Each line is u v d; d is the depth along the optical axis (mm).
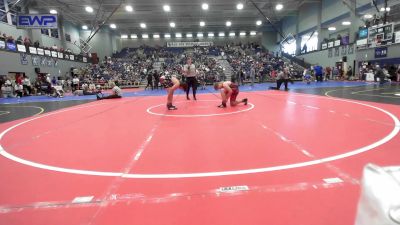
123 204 2816
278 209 2615
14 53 21281
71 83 24656
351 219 2418
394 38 22594
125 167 3865
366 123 6227
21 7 26875
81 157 4371
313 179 3244
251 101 11133
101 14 32656
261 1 29188
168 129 6207
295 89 17578
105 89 26609
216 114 8031
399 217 1013
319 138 5031
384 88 16156
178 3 28672
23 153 4707
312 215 2498
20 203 2914
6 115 9883
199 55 40844
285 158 3998
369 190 1142
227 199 2846
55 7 28906
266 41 48312
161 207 2730
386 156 3955
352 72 26766
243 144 4797
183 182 3293
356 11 25719
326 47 30547
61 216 2633
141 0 27375
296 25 37219
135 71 34219
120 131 6184
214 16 36000
